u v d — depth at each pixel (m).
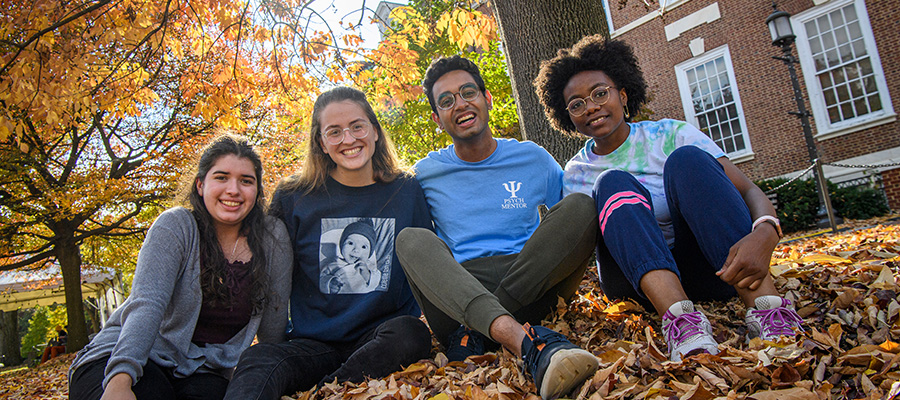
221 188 2.15
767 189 10.57
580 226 1.93
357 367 1.97
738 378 1.38
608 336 2.13
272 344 1.98
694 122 12.40
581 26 4.12
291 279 2.34
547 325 2.33
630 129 2.58
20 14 4.82
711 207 1.82
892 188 10.16
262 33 5.30
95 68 5.46
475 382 1.76
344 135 2.38
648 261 1.74
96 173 12.05
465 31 5.50
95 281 20.39
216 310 2.14
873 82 10.45
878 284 2.02
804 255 3.38
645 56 13.00
